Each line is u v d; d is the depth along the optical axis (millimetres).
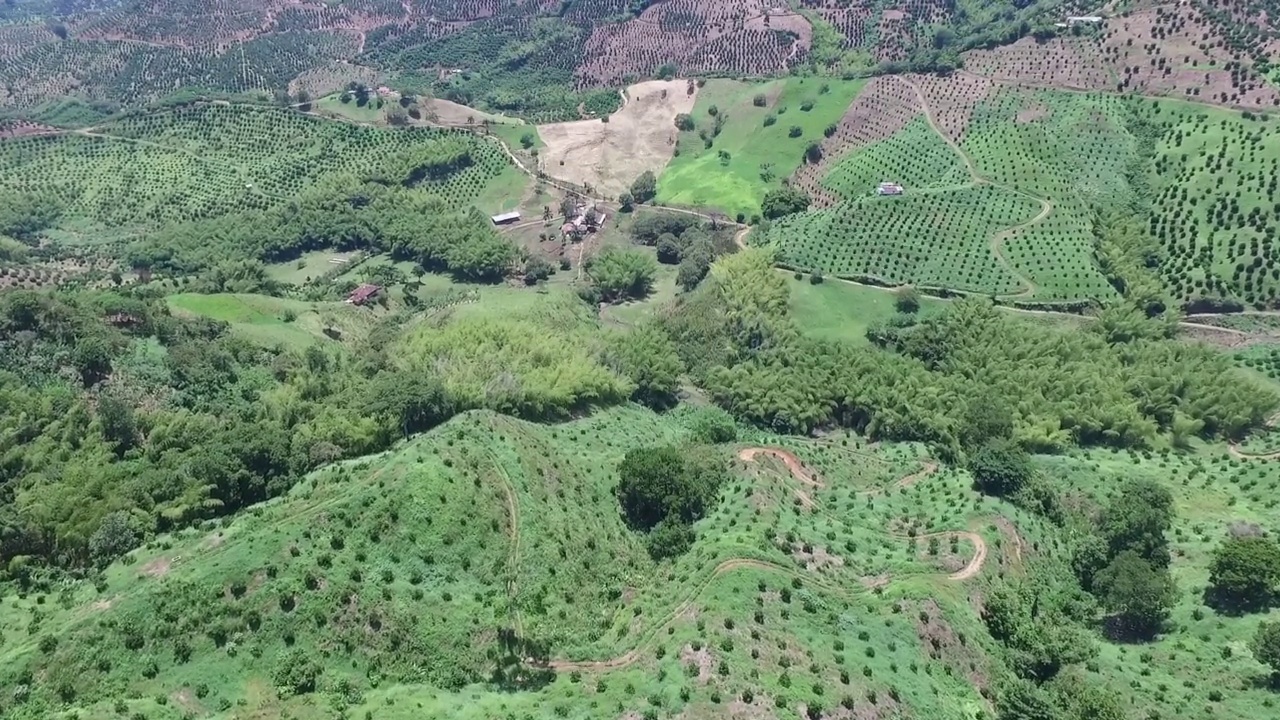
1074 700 79875
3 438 102250
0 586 88375
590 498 111312
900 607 89938
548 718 74812
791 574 92562
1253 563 91812
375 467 103812
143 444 111312
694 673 77812
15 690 74688
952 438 138250
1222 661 86000
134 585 85312
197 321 153875
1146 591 93062
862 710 75438
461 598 89750
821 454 135375
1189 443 142625
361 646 83125
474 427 114500
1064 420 141250
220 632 81125
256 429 112500
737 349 169125
